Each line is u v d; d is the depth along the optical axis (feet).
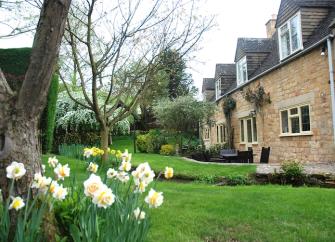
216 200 18.17
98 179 7.51
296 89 40.50
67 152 41.60
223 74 74.02
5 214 7.52
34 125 8.95
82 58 29.43
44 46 8.36
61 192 8.16
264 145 50.24
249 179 28.22
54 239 8.66
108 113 30.30
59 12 8.40
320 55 35.24
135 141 72.13
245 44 59.00
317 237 12.78
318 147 35.88
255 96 51.31
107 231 7.89
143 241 8.87
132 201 8.93
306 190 20.88
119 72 31.01
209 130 88.02
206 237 12.98
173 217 14.96
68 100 61.87
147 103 71.77
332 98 32.76
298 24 40.27
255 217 15.25
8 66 35.88
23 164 8.25
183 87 102.83
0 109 8.45
